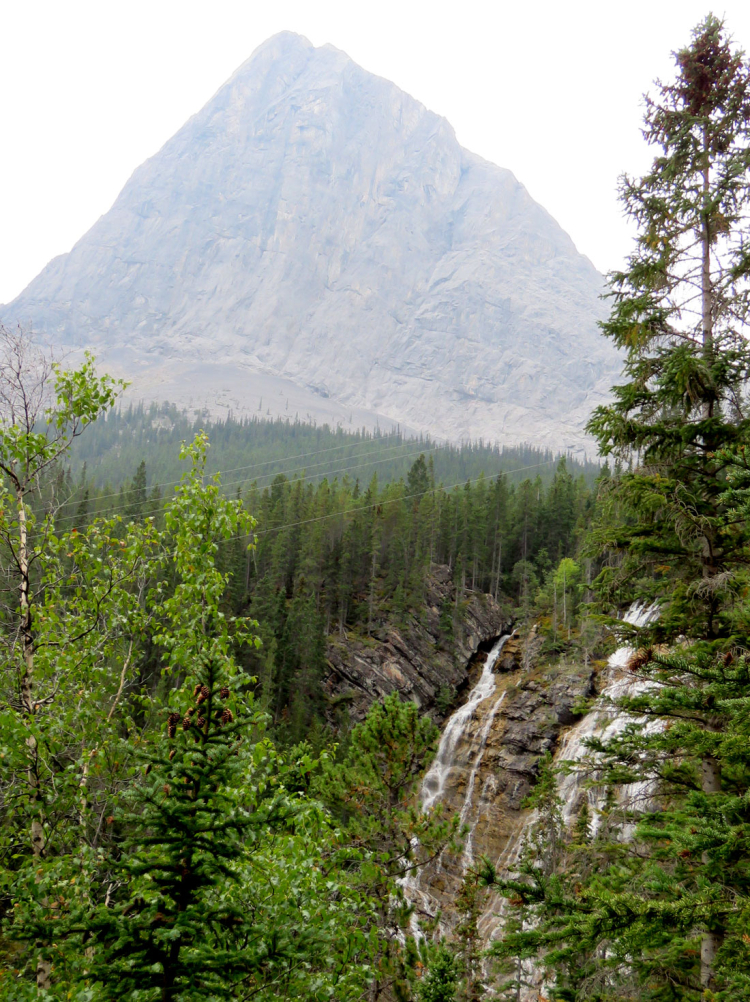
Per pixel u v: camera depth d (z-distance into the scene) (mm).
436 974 11734
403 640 76562
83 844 8453
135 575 11516
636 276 12742
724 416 11594
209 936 7023
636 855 11172
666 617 11258
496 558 99750
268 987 6918
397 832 13953
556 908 9617
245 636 11422
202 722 6605
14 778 9438
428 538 96312
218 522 11570
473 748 61875
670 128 12938
